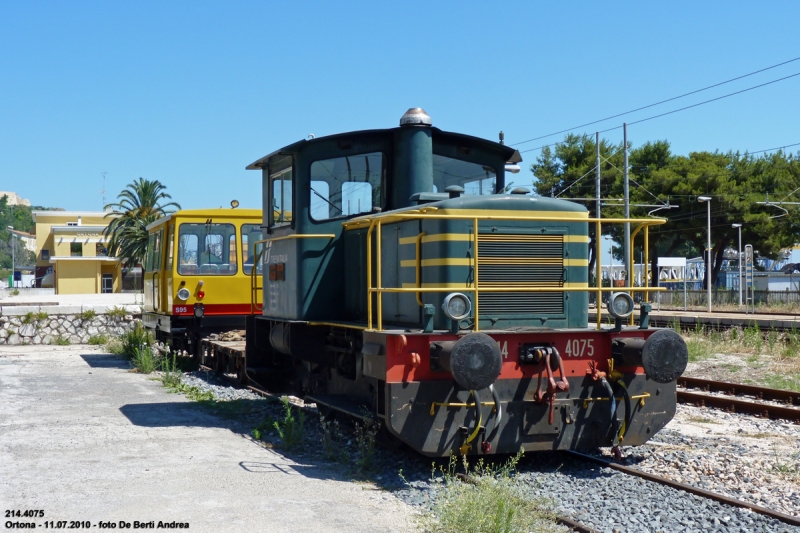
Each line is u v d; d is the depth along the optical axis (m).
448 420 7.09
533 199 7.81
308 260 9.38
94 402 11.55
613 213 43.31
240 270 15.88
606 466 7.48
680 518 5.84
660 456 7.85
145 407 11.09
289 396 11.91
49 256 77.56
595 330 7.46
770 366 15.60
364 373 7.63
